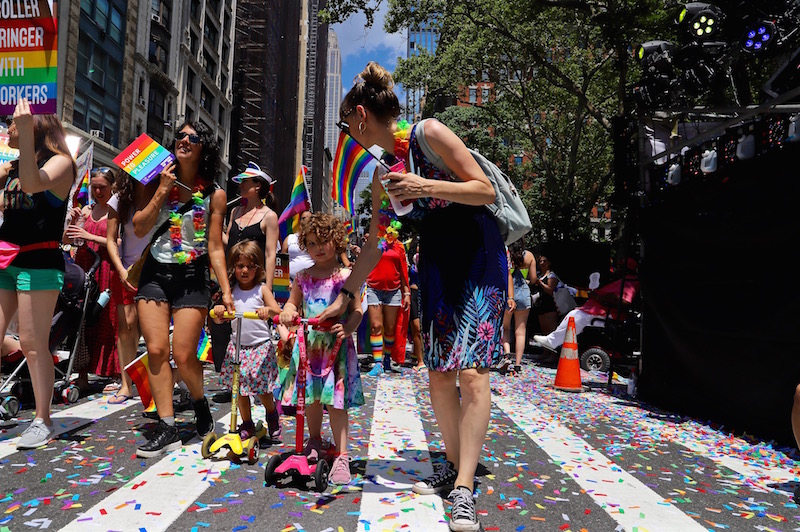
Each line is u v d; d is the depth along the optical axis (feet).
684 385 17.26
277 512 7.56
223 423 13.06
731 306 15.11
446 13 59.36
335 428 9.48
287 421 13.67
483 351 8.16
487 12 59.82
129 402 15.10
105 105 77.87
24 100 9.99
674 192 18.56
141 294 10.77
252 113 160.86
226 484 8.70
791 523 7.89
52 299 11.03
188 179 11.20
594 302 28.76
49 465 9.34
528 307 26.30
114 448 10.53
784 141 13.51
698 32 19.97
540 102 80.18
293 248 19.93
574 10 57.16
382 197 9.17
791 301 12.90
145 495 8.00
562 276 56.08
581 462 10.87
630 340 27.84
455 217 8.58
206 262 11.27
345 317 9.62
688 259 17.46
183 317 10.78
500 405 17.53
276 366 11.75
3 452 10.03
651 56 20.86
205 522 7.11
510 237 9.00
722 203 15.85
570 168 74.69
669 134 21.70
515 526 7.45
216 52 126.82
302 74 299.58
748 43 18.84
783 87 15.66
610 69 63.31
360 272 9.33
